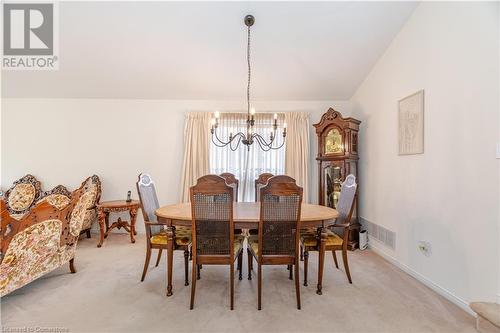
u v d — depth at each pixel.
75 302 2.13
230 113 4.23
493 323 1.63
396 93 3.01
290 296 2.25
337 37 3.07
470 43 2.02
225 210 2.04
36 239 2.16
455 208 2.15
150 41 3.15
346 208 2.63
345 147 3.62
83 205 2.76
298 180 4.17
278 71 3.66
